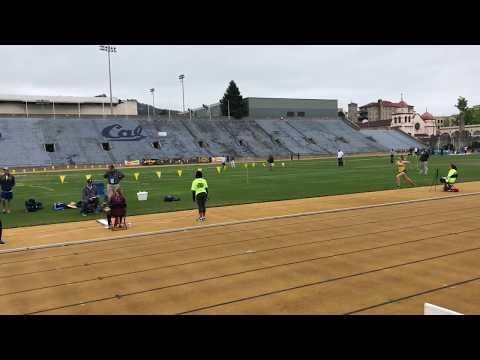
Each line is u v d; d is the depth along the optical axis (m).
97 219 14.78
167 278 7.80
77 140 62.59
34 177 38.31
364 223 12.45
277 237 10.93
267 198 19.19
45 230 12.98
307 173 34.81
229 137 75.38
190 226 12.79
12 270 8.63
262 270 8.09
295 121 89.44
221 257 9.13
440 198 17.42
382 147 81.56
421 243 9.80
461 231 10.98
